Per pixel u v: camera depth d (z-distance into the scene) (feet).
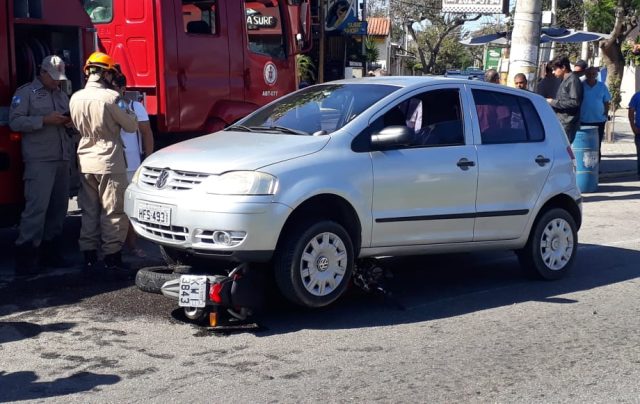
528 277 26.96
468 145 24.29
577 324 22.07
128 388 17.01
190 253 20.98
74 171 28.19
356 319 22.12
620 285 26.37
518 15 45.06
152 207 21.16
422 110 23.80
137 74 31.37
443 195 23.48
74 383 17.28
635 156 65.82
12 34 25.40
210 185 20.25
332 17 69.72
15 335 20.35
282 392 16.89
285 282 20.89
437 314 22.80
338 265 21.71
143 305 22.90
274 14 35.09
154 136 32.17
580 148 46.29
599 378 18.06
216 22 32.55
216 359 18.78
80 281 25.22
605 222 37.73
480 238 24.61
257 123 24.50
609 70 76.43
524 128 26.12
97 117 25.12
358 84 24.72
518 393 17.10
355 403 16.40
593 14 74.02
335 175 21.31
